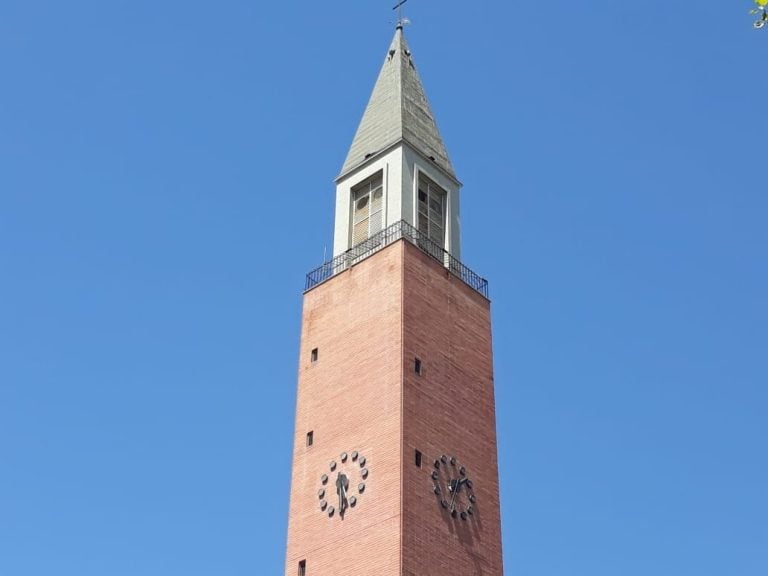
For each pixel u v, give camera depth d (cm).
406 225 7981
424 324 7525
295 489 7381
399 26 9606
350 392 7412
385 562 6562
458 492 7125
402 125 8519
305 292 8194
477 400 7662
